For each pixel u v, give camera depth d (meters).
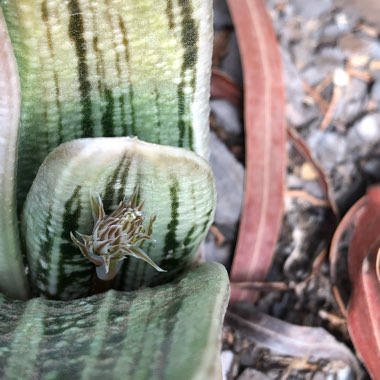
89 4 0.11
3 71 0.11
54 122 0.13
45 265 0.14
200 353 0.10
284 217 0.21
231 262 0.20
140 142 0.11
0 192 0.12
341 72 0.22
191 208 0.13
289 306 0.20
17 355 0.11
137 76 0.12
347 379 0.19
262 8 0.21
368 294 0.18
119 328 0.11
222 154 0.21
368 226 0.19
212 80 0.21
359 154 0.22
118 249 0.12
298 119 0.22
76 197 0.12
